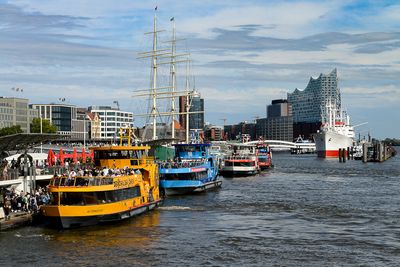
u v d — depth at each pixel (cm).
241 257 6116
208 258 6069
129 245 6588
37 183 9331
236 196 11494
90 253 6206
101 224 7681
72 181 7369
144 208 8675
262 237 7125
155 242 6756
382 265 5828
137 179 8569
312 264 5859
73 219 7194
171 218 8431
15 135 7556
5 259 5938
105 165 9119
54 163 10200
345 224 8075
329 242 6844
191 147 13138
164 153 14125
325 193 12231
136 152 9225
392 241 6906
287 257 6128
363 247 6588
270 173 19625
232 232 7419
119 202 7738
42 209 7269
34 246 6456
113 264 5812
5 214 7256
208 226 7812
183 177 11488
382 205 10112
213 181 13100
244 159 17912
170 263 5866
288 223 8131
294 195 11769
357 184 14688
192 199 10900
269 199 11006
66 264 5791
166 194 11419
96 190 7356
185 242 6788
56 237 6881
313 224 8062
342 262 5941
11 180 8181
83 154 12062
